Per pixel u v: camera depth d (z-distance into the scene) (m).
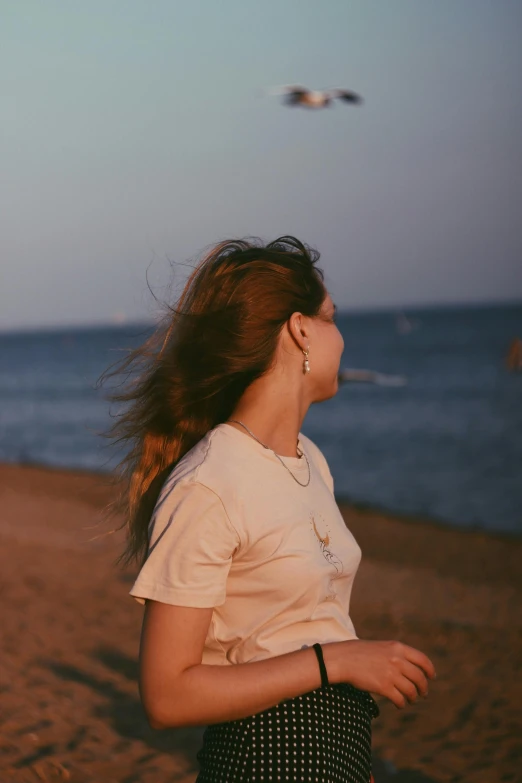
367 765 1.62
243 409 1.74
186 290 1.80
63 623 6.67
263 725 1.53
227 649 1.59
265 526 1.57
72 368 95.25
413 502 19.39
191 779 3.78
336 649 1.55
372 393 50.47
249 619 1.58
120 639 6.23
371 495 20.52
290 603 1.58
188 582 1.50
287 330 1.73
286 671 1.50
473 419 36.91
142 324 1.98
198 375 1.71
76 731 4.29
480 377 56.47
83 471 22.59
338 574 1.67
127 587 8.24
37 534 12.38
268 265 1.72
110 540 11.65
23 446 33.28
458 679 5.75
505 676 5.81
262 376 1.72
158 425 1.77
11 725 4.31
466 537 14.12
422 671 1.57
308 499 1.68
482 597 9.41
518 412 38.28
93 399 57.81
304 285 1.75
